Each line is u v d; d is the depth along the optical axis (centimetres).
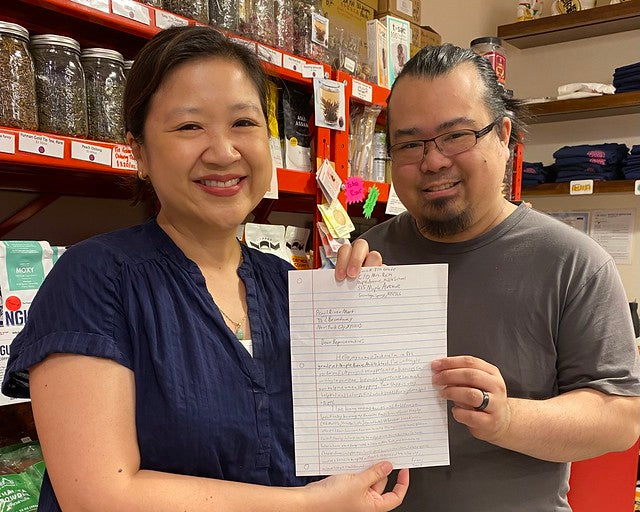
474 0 375
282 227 189
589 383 109
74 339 67
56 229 184
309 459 85
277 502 69
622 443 108
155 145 76
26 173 155
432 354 86
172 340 73
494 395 87
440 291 86
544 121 373
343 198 185
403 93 117
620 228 354
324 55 184
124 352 70
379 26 209
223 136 75
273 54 155
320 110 171
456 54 117
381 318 86
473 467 113
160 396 70
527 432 96
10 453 125
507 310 116
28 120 114
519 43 378
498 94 118
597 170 330
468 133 112
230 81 76
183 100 74
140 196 103
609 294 112
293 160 175
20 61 114
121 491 63
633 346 112
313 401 85
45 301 70
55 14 138
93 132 130
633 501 204
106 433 65
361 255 86
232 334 79
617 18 325
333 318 85
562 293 113
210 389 73
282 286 95
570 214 372
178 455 71
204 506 65
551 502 114
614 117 355
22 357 68
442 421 87
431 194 117
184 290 78
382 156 215
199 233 83
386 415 86
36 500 119
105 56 132
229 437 74
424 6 330
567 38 367
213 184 78
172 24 132
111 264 74
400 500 82
